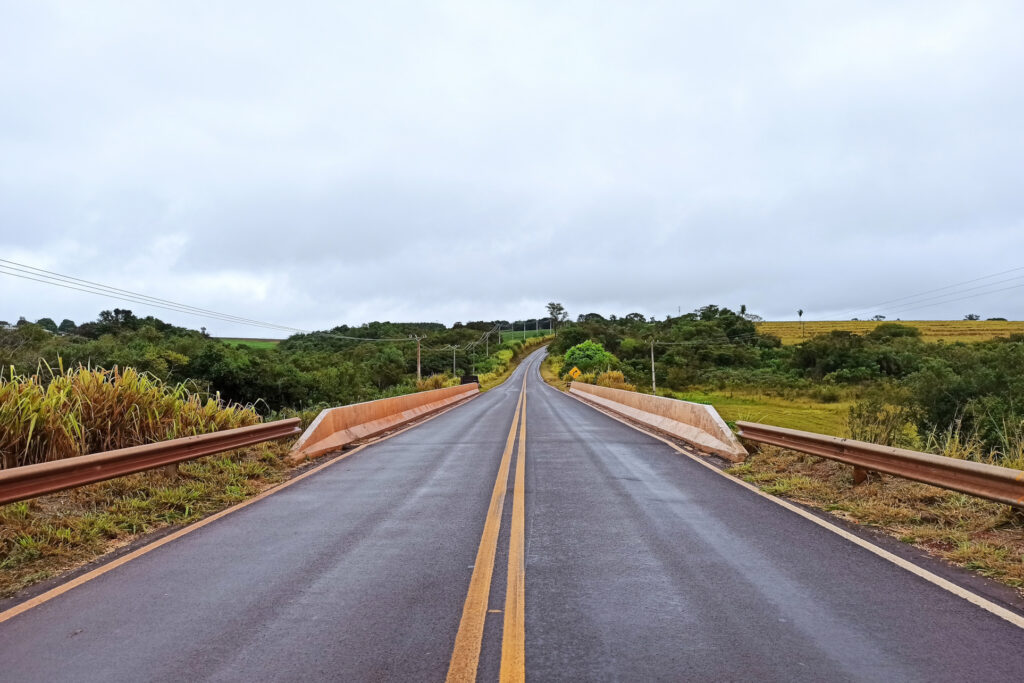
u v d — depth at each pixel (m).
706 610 4.08
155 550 5.81
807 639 3.60
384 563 5.25
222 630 3.88
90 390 9.05
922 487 7.12
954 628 3.74
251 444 10.20
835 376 72.75
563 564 5.12
